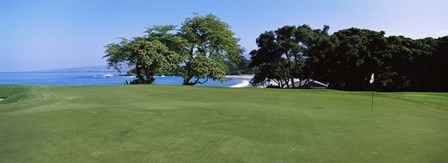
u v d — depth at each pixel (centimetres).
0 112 1091
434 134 848
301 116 1073
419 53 4038
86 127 852
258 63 4669
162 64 3319
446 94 2333
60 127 849
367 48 4153
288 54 4575
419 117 1162
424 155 645
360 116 1123
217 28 3859
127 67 3425
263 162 582
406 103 1628
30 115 1029
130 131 809
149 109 1173
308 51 4391
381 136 804
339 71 4316
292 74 4653
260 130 839
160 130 823
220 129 844
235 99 1578
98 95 1672
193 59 3616
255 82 4788
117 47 3356
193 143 702
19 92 1889
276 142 720
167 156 610
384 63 4044
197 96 1697
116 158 595
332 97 1809
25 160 585
